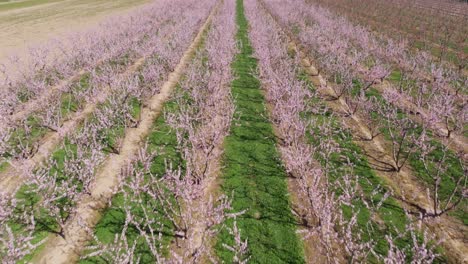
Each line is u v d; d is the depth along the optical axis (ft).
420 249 16.15
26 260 19.43
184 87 43.55
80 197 24.12
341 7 130.00
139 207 23.85
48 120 32.60
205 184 24.57
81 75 51.21
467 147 31.99
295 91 37.91
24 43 75.05
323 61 54.44
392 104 41.16
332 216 22.27
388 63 55.62
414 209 24.07
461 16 108.27
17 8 147.33
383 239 21.27
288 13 101.09
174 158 30.12
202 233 19.95
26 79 42.96
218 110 37.55
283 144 33.32
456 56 61.62
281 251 20.67
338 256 19.95
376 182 27.17
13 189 25.38
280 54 54.65
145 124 36.78
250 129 36.11
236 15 119.96
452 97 37.45
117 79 43.11
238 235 18.06
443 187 26.50
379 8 128.16
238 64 59.77
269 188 26.58
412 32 85.56
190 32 72.38
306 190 23.16
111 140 32.65
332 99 44.75
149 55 59.88
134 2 165.99
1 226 19.56
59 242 20.81
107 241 20.83
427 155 30.78
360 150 31.91
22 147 28.40
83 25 99.30
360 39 65.21
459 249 20.74
